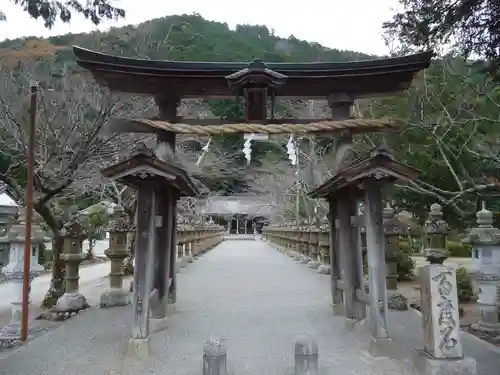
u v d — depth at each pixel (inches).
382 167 207.9
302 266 702.5
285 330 268.1
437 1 248.5
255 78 263.7
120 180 219.5
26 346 236.4
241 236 2140.7
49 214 372.5
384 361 203.2
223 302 369.1
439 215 313.4
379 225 219.1
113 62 272.1
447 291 183.3
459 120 403.2
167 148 279.0
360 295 260.5
